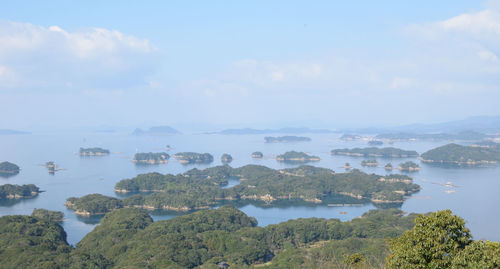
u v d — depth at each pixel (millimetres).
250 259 177750
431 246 56281
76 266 147625
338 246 171500
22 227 192000
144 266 151375
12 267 144750
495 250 52250
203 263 167500
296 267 149750
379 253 139375
